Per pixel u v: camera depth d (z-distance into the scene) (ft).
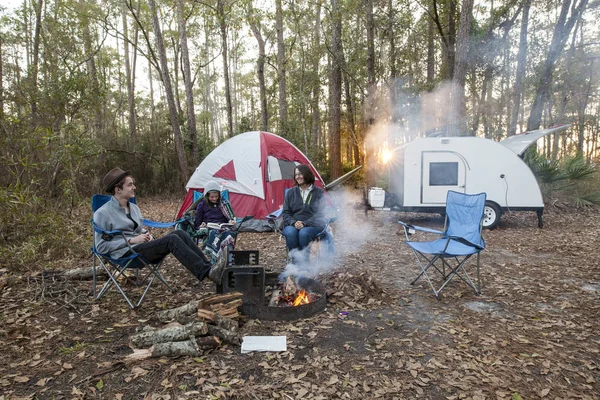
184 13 42.47
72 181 23.21
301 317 10.59
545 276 14.79
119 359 8.48
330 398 7.22
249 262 11.41
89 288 12.62
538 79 47.91
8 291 12.16
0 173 21.77
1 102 25.86
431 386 7.60
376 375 7.96
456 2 42.80
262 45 50.65
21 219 17.03
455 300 12.32
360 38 47.55
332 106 44.50
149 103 74.74
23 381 7.60
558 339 9.61
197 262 11.07
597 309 11.55
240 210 24.40
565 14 40.22
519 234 23.02
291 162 27.53
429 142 24.84
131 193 11.89
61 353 8.71
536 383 7.72
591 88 72.79
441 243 13.75
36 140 22.79
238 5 38.22
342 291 12.34
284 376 7.90
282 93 50.83
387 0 46.47
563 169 33.04
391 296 12.55
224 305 10.11
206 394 7.27
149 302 11.76
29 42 44.65
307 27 46.88
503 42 46.93
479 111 51.37
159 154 43.34
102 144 38.58
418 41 55.47
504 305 11.90
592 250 18.75
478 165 24.57
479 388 7.54
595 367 8.29
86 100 30.07
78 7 38.88
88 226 20.84
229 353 8.78
